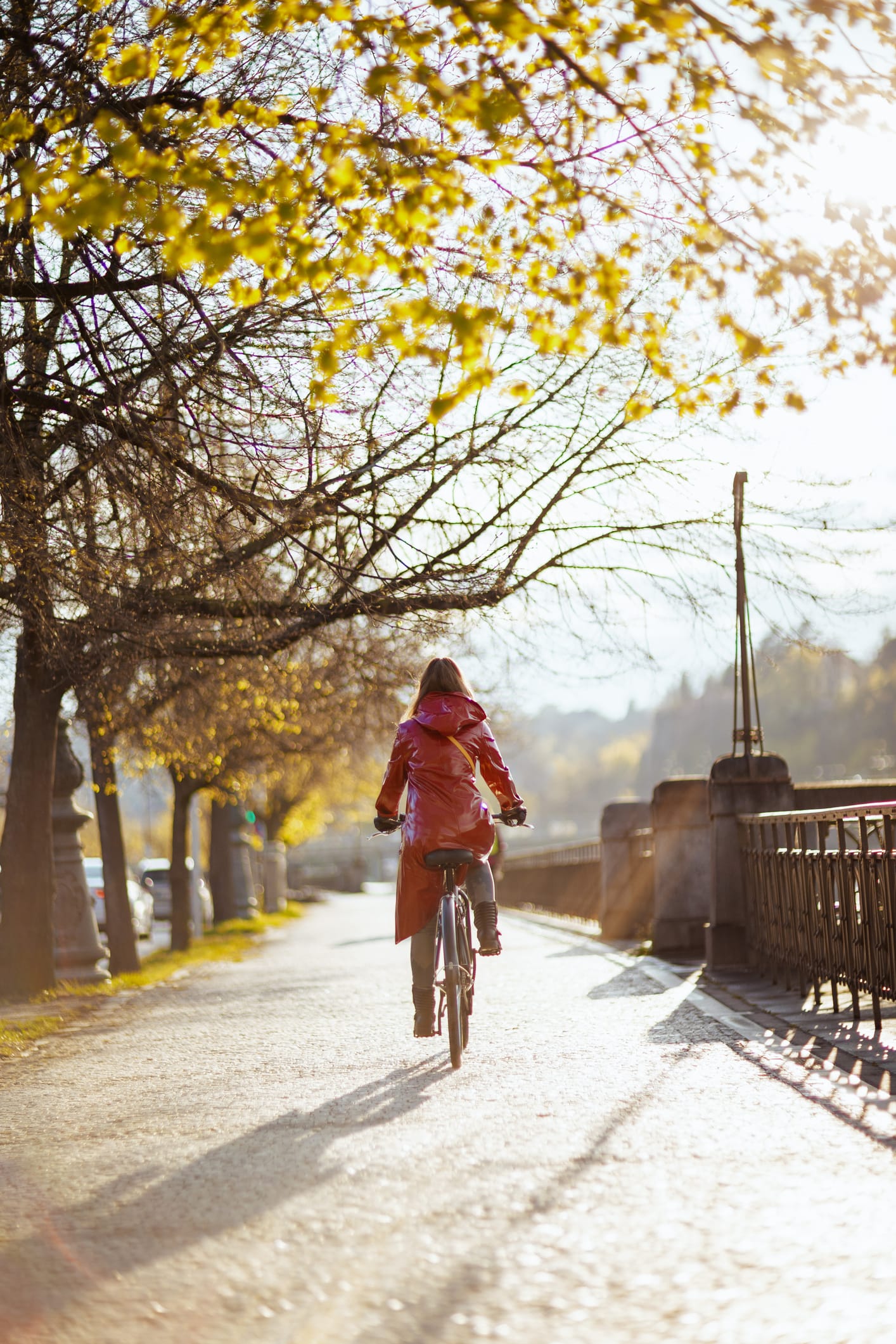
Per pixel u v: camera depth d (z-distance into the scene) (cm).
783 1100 643
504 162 742
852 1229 432
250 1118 691
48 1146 662
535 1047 865
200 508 1066
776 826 1138
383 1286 409
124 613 1174
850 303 716
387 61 722
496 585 1278
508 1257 427
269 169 909
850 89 667
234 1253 452
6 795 1523
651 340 761
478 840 800
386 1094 733
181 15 766
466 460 1180
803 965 1036
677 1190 491
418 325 695
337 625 1551
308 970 1845
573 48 734
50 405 1052
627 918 2003
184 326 1019
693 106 720
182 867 2592
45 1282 438
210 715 1856
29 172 700
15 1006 1407
